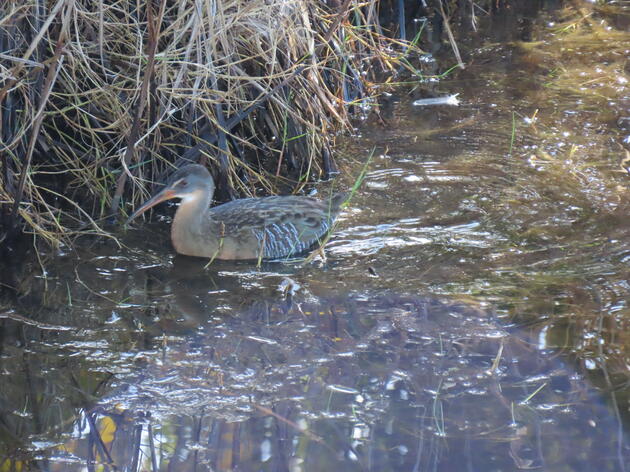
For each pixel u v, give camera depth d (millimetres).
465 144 13883
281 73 12070
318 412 8469
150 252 11266
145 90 10898
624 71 16359
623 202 12094
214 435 8148
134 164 12312
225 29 11203
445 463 7840
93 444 8016
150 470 7680
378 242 11391
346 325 9742
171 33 12070
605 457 7910
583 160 13273
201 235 11102
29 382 8781
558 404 8570
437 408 8516
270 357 9227
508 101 15312
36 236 11391
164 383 8836
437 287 10383
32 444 8000
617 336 9445
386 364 9125
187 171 10961
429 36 17953
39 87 11695
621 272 10547
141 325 9734
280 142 13375
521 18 18891
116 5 12070
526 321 9719
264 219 11336
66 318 9812
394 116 14883
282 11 11758
